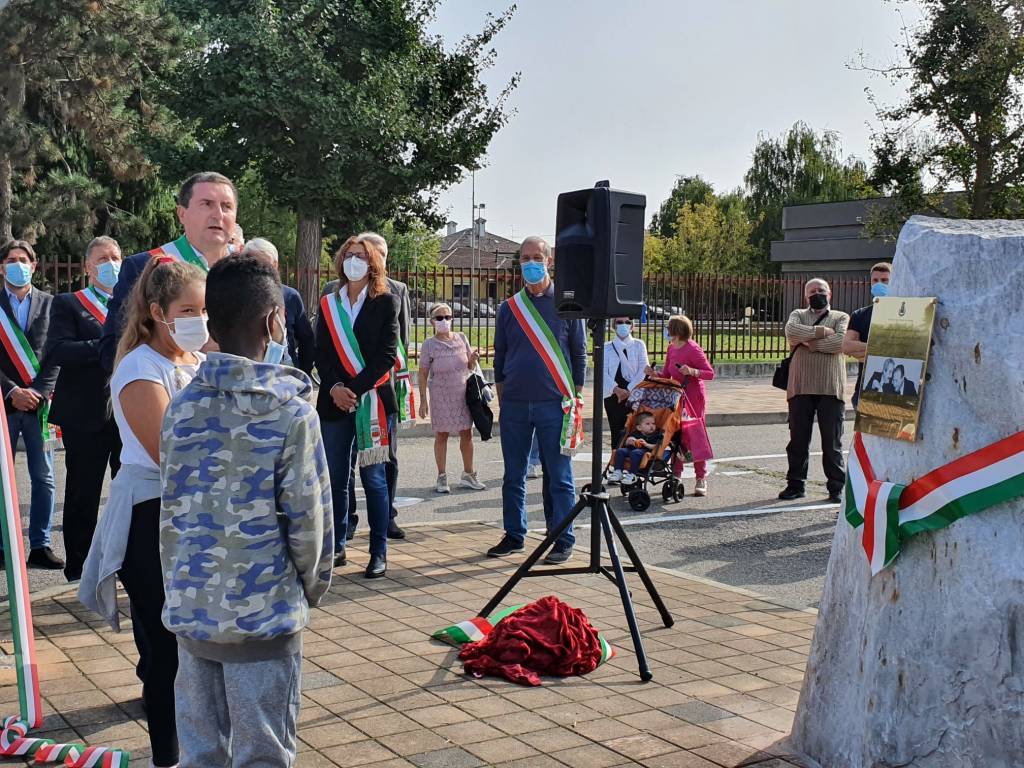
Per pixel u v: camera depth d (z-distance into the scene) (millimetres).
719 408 18000
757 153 68938
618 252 5305
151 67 28328
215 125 27453
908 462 3406
